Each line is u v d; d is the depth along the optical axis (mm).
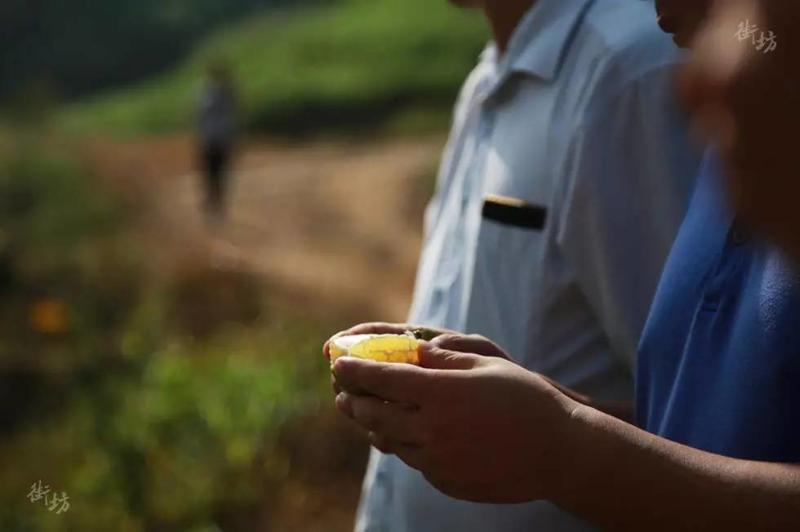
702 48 968
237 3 45562
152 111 30375
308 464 5668
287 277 11055
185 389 6320
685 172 1950
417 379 1420
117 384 6828
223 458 5590
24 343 8047
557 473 1399
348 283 11133
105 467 5535
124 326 8438
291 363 6871
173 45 43031
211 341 8289
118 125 29516
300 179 18891
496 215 2154
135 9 43969
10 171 13352
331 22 37062
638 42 2012
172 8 44562
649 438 1405
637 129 1990
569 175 2047
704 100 950
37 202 12883
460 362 1504
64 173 14172
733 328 1506
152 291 9414
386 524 2324
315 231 14391
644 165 1986
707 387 1539
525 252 2109
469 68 31328
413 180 18641
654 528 1382
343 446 5797
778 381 1419
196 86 32188
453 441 1412
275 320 9031
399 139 26156
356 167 20547
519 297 2117
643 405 1748
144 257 10836
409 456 1465
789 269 1368
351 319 9492
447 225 2373
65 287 9492
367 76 30578
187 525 5234
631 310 1994
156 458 5566
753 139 922
